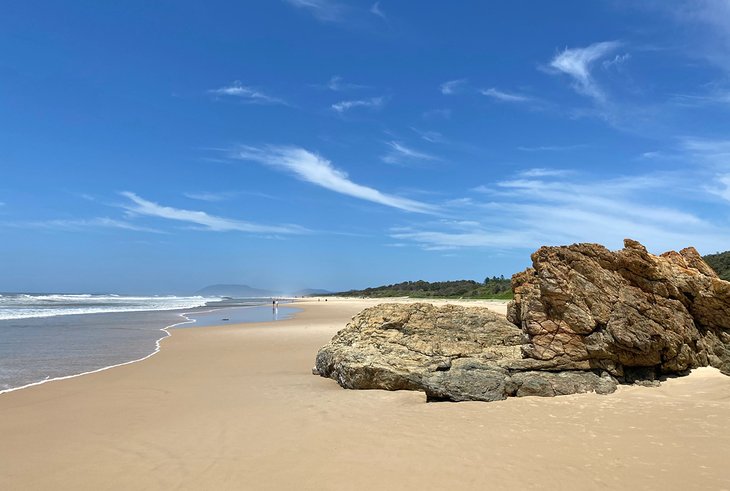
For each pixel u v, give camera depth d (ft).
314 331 99.25
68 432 31.68
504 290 239.50
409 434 30.42
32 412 36.50
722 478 23.29
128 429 32.17
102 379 48.85
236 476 24.34
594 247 47.06
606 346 42.83
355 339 48.98
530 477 23.70
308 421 33.63
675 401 37.04
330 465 25.55
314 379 48.83
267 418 34.50
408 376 42.29
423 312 50.65
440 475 24.11
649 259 46.19
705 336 47.09
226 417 34.86
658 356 43.11
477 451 27.25
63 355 64.90
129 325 112.57
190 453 27.61
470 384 39.93
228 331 99.30
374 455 26.89
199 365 57.62
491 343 46.93
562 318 44.55
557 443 28.32
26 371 53.16
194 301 383.86
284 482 23.56
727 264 158.40
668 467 24.64
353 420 33.73
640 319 43.62
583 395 39.50
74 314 150.00
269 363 59.26
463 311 50.55
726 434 29.32
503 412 35.19
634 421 32.27
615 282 45.68
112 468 25.54
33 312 156.56
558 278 44.83
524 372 42.50
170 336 89.10
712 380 41.81
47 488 23.22
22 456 27.35
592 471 24.30
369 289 524.11
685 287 47.01
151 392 43.04
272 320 135.85
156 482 23.73
